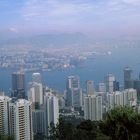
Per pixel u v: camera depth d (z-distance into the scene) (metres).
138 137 11.36
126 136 11.44
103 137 12.35
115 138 11.55
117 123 11.52
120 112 11.64
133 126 11.43
